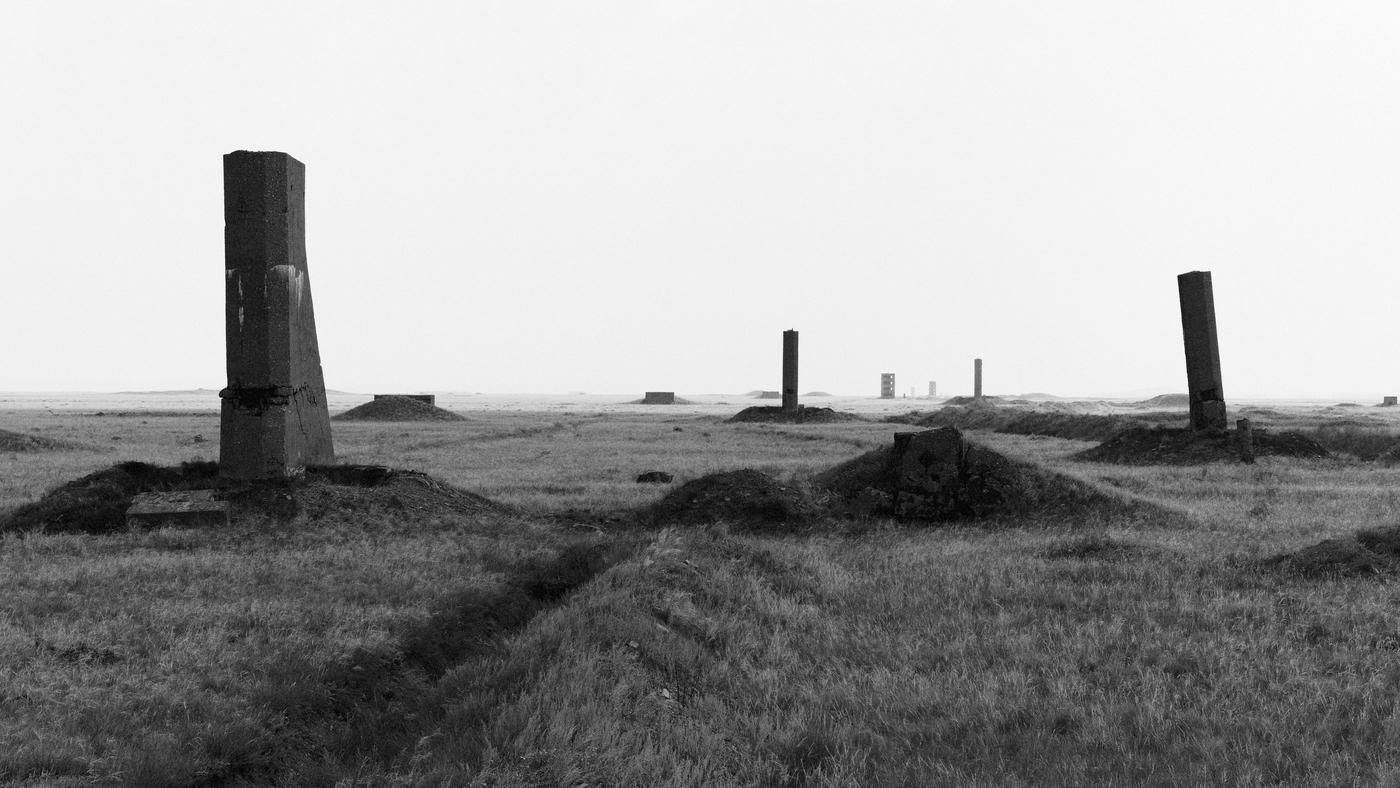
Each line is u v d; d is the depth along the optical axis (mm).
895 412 119938
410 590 13406
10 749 7656
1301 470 32906
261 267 20969
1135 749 7871
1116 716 8555
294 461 21422
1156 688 9180
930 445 22484
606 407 148750
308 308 22625
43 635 10711
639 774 6977
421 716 8422
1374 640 10789
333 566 15258
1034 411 69938
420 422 74625
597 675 8586
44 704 8773
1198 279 37594
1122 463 37438
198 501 19688
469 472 32656
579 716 7645
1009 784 7141
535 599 13469
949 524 21250
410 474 22547
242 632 11281
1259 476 30969
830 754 7918
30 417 81625
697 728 8055
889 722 8586
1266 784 7156
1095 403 141125
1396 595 12727
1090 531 19219
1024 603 12992
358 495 20812
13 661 9789
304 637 10836
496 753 6984
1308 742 7863
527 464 36375
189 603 12500
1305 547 15781
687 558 14188
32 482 27156
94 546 17188
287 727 8656
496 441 51000
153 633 11047
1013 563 15773
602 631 9805
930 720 8617
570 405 164125
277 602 12531
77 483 20844
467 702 8039
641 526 21219
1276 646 10578
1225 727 8234
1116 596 13242
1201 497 25906
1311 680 9352
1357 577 13844
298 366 21781
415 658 10656
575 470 33281
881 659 10531
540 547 17375
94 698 8906
